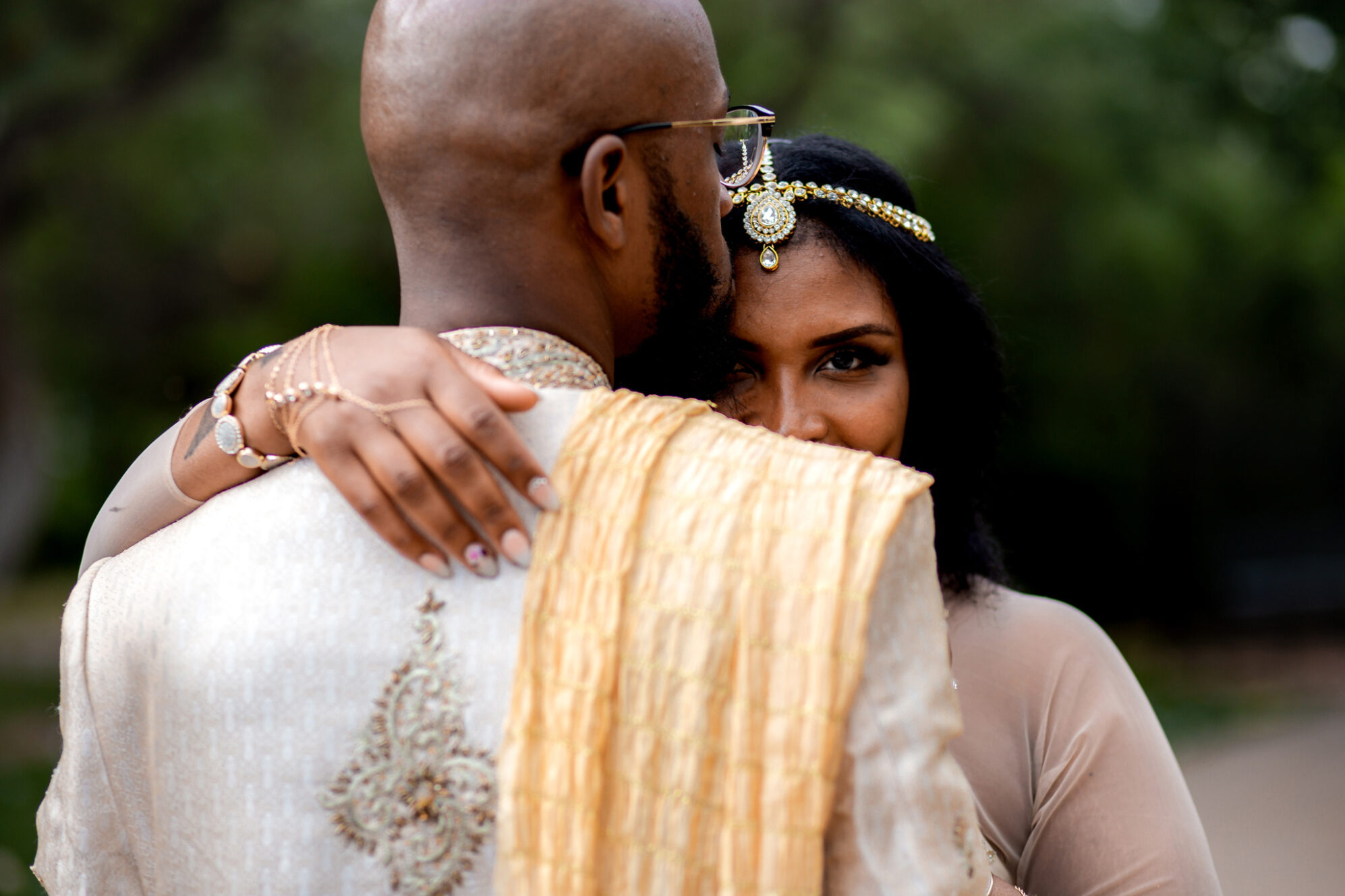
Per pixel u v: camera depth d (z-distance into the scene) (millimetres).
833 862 958
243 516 1034
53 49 7172
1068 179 9508
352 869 958
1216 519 16938
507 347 1054
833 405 1690
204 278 12547
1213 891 1531
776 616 945
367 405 986
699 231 1134
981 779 1634
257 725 973
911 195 1824
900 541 982
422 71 1050
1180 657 13672
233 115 8680
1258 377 14633
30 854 5176
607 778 935
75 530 18750
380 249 10766
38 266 11219
